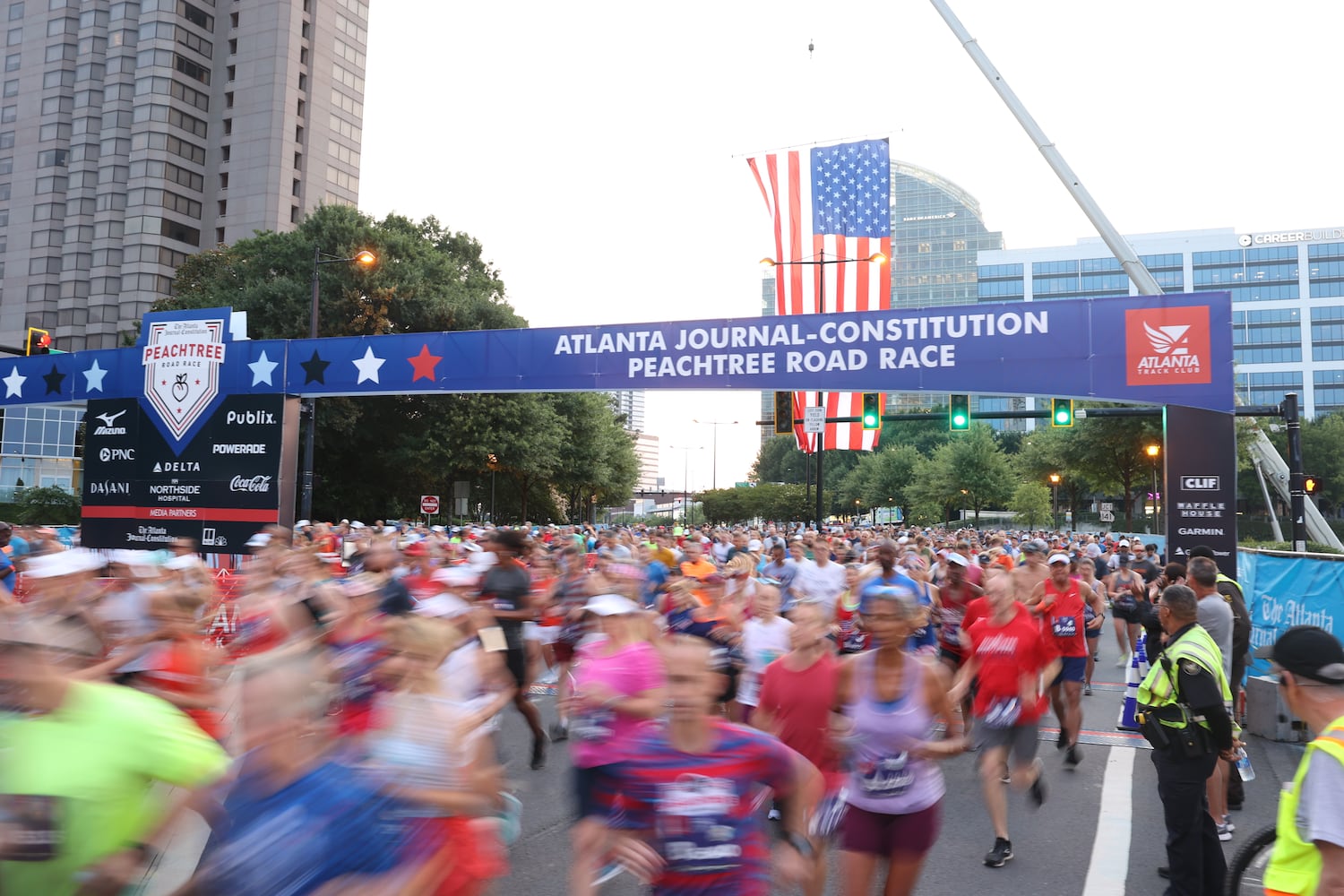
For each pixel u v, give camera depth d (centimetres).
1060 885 551
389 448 4216
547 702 1107
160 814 273
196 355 1775
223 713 639
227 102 9006
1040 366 1373
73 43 9106
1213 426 1288
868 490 8344
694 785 298
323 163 9156
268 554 834
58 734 257
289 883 232
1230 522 1262
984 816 698
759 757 308
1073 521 6341
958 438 7325
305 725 255
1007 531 5150
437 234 4878
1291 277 12731
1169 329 1312
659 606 1068
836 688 464
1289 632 285
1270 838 443
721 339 1552
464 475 4741
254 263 4234
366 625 565
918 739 401
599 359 1611
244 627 681
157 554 1009
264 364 1745
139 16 8900
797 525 3909
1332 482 7719
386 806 246
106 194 8806
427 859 251
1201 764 491
